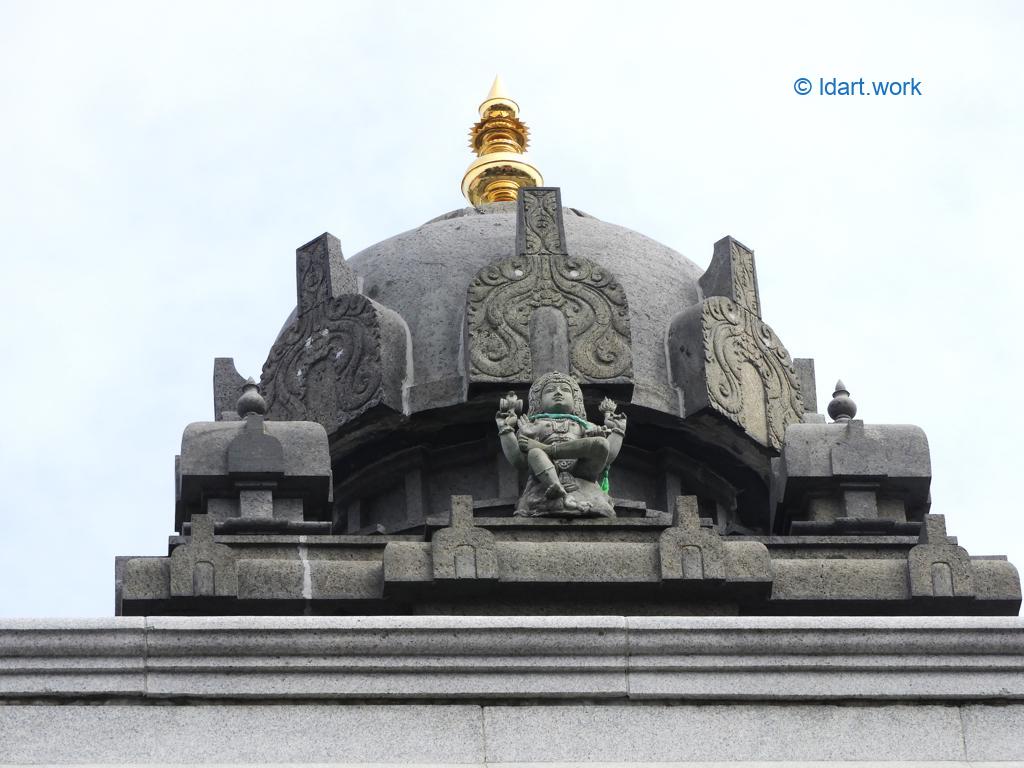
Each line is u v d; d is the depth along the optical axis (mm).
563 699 22859
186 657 22656
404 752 22438
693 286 29750
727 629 23141
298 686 22656
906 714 22984
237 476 26188
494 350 27906
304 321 29375
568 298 28219
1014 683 23156
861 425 26812
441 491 28422
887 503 26688
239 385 29859
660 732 22750
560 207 28828
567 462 25641
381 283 29562
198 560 24562
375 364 28359
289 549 25312
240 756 22281
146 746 22266
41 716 22328
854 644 23188
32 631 22562
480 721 22672
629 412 28109
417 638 22875
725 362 28625
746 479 28938
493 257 29469
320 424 28125
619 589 24562
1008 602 24938
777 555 25484
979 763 22672
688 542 24641
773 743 22750
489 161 32875
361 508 28766
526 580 24422
